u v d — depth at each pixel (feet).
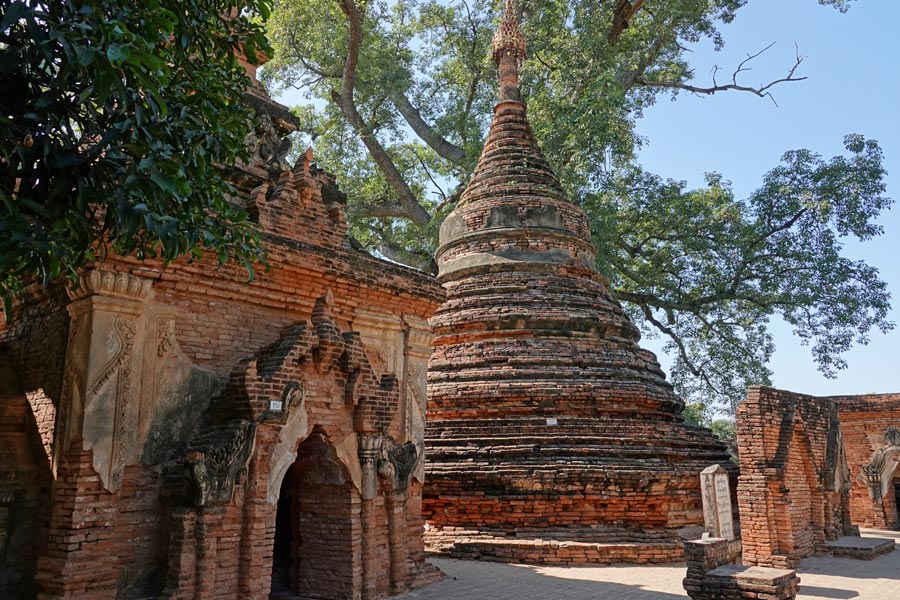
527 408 60.90
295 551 38.50
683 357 111.04
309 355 35.91
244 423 32.65
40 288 33.22
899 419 89.92
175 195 22.56
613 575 47.80
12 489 30.32
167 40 29.50
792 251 99.40
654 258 106.11
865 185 96.94
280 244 37.19
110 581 29.66
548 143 85.66
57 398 31.22
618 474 56.13
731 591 36.27
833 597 43.11
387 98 108.58
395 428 42.86
